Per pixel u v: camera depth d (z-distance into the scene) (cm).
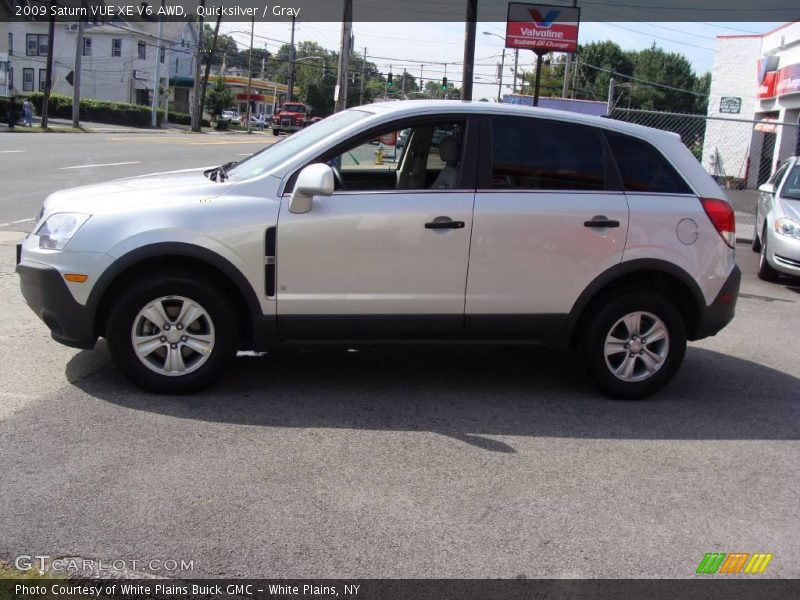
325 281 520
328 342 533
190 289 509
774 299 1009
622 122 570
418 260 526
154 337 516
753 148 2748
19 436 453
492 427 509
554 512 401
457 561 352
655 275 575
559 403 564
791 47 2486
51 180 1677
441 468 443
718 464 471
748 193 2303
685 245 559
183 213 505
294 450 456
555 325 552
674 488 436
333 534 368
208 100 7588
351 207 517
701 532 389
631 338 567
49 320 518
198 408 509
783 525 400
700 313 573
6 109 4191
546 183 546
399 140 549
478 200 531
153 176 608
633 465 463
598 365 566
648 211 553
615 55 8256
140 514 376
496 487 424
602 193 551
